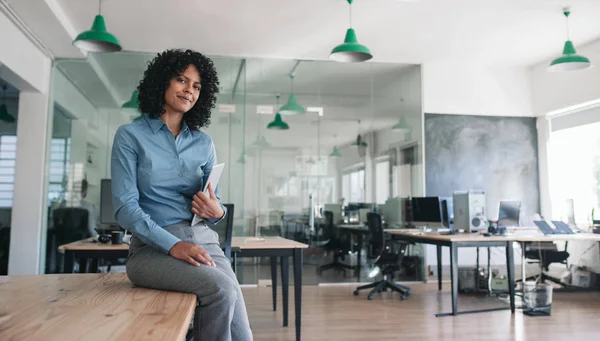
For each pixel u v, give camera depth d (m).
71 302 1.07
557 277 6.57
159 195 1.35
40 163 5.93
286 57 6.62
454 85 7.09
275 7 5.00
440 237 4.81
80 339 0.73
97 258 3.67
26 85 5.56
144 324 0.84
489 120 7.18
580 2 4.98
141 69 6.27
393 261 5.57
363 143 6.77
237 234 6.32
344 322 4.24
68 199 6.00
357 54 4.82
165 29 5.56
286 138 6.57
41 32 5.20
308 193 6.56
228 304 1.22
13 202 5.86
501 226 5.37
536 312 4.58
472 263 6.96
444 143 7.00
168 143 1.37
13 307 1.00
